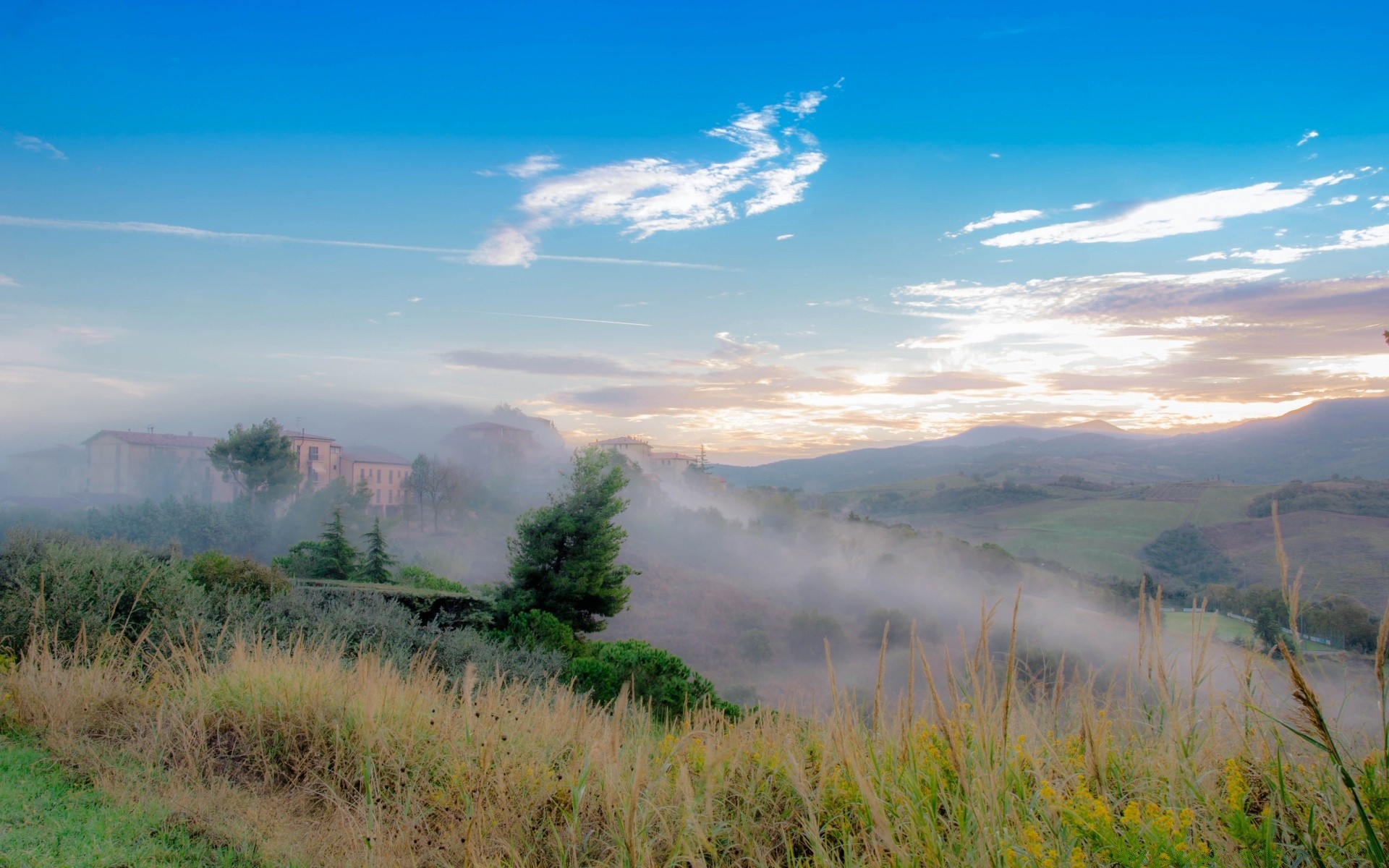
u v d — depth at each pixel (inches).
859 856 141.3
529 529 1031.6
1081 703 148.2
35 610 285.9
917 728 161.3
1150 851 114.0
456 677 312.5
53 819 170.7
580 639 1055.0
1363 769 117.2
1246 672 138.1
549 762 198.2
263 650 284.0
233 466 2965.1
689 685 445.1
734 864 150.1
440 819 176.2
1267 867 108.9
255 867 159.3
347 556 1226.6
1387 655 110.6
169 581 336.5
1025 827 125.0
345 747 208.4
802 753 172.6
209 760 204.8
